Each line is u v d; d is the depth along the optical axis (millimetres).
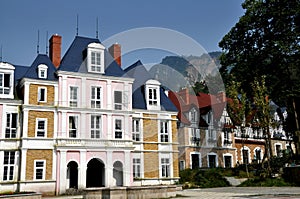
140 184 19406
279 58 27781
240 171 27594
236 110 25172
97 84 22000
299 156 27938
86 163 21422
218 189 20969
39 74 22578
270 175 24625
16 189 20984
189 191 19328
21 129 21828
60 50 26422
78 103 21562
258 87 25062
